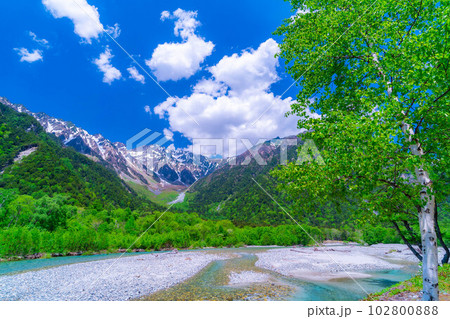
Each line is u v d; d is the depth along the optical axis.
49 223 51.12
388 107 5.47
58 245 37.69
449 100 5.34
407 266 29.36
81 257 34.91
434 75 5.29
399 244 67.19
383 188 6.81
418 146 6.28
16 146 149.12
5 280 17.11
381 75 6.95
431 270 5.79
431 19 6.35
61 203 59.84
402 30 7.17
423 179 6.13
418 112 5.66
